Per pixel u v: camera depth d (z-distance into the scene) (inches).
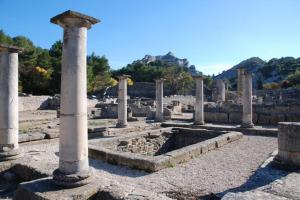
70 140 245.9
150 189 300.7
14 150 357.1
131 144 591.5
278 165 364.2
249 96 741.9
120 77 792.9
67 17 242.7
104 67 2878.9
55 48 2650.1
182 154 418.6
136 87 2891.2
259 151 485.7
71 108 246.4
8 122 354.6
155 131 666.2
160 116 971.3
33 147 524.1
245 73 748.0
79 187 241.1
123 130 739.4
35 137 565.0
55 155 447.8
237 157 442.9
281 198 225.0
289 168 354.3
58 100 1731.1
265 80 4269.2
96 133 677.3
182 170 375.2
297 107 972.6
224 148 519.8
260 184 305.1
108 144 540.7
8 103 354.9
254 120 956.6
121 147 565.9
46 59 2470.5
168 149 690.8
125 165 398.3
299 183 271.1
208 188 301.6
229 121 995.3
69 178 241.3
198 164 405.1
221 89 1678.2
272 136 668.1
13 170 340.5
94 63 2859.3
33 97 1652.3
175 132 714.2
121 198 225.1
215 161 420.5
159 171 370.9
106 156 426.3
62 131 248.5
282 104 1002.7
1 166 335.0
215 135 655.8
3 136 354.0
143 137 627.5
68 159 245.6
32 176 307.3
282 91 1894.7
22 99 1574.8
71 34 247.4
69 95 246.4
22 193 245.6
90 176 252.7
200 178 338.0
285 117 901.2
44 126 815.1
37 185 248.4
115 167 397.7
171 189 300.2
